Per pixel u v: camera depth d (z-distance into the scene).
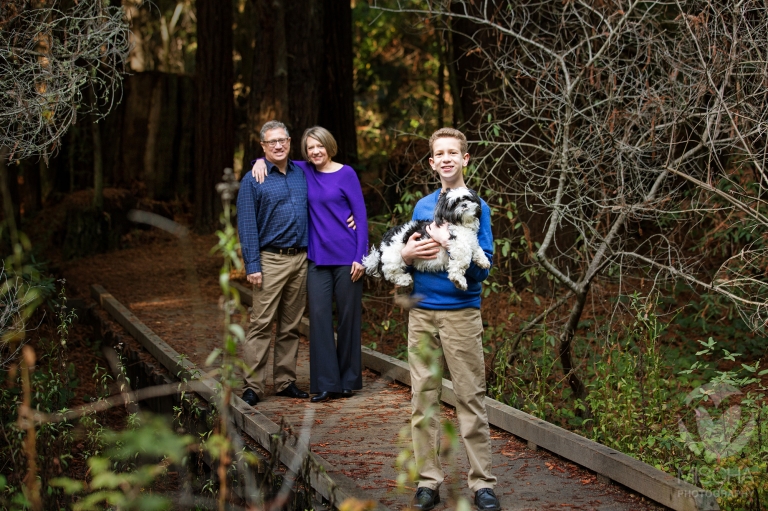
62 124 5.54
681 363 8.02
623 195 6.19
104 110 18.00
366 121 22.23
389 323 9.28
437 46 17.61
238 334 2.55
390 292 9.34
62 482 2.78
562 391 7.11
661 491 4.05
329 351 6.44
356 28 22.55
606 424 5.94
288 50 12.51
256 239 6.23
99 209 16.77
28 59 5.48
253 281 6.24
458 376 4.04
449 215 3.95
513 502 4.24
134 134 18.78
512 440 5.38
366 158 17.11
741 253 6.20
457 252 3.87
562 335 6.85
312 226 6.41
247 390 6.34
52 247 16.55
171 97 19.05
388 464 4.88
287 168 6.40
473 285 4.04
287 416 5.98
